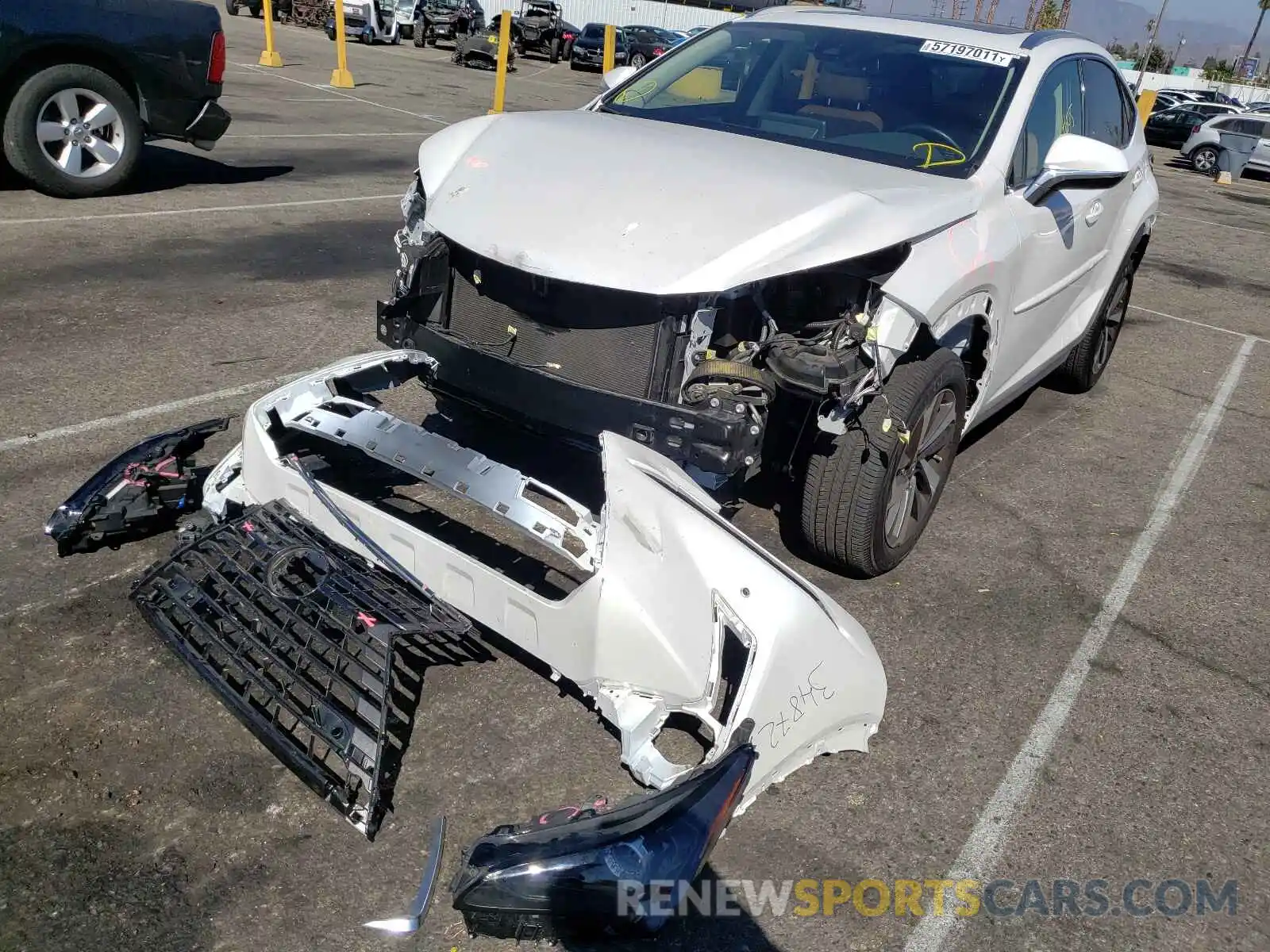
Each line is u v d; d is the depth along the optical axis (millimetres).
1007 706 3131
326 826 2412
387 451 2896
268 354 5199
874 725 2777
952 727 3008
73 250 6574
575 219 2998
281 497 3068
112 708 2699
